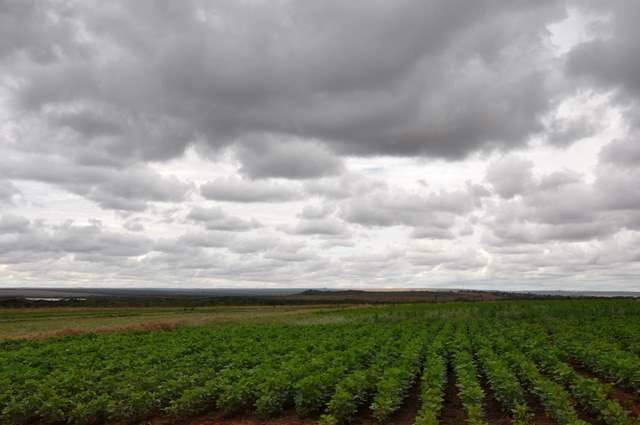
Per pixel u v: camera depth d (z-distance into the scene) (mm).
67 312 92938
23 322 65375
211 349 30156
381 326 48125
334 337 36844
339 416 16625
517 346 31672
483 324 48844
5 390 19359
